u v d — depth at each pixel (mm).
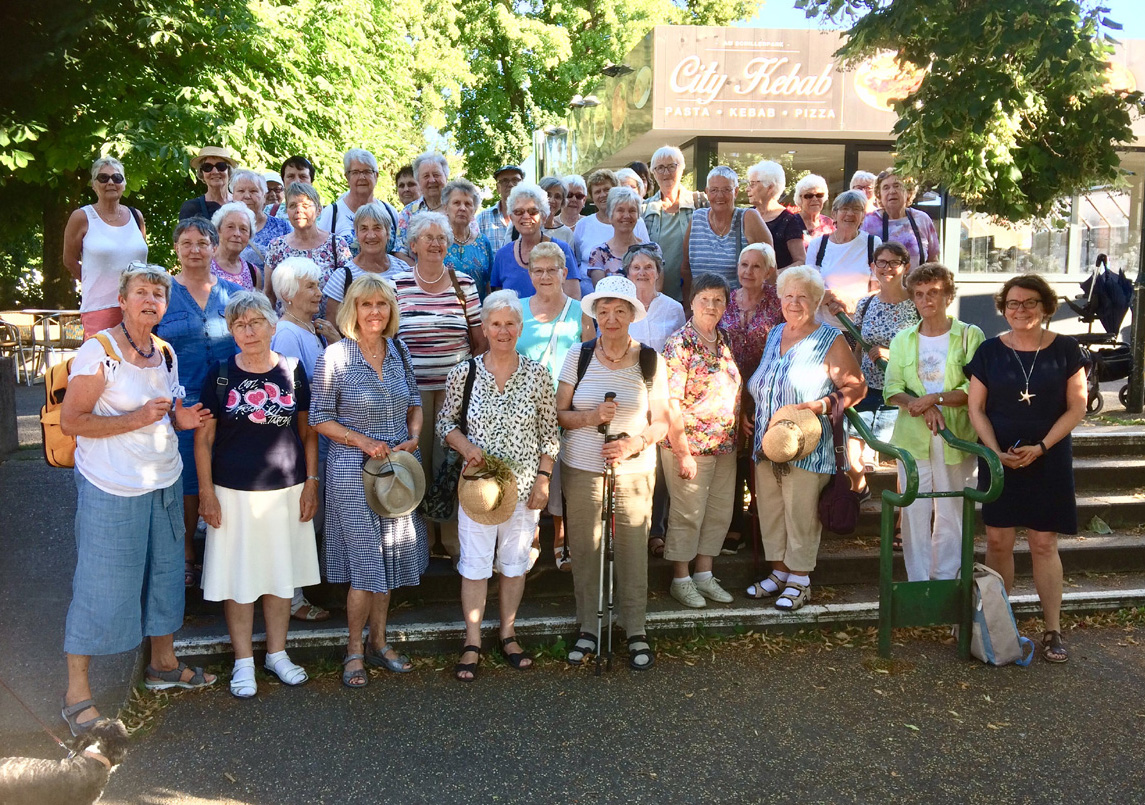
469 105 26859
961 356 5117
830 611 5215
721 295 5062
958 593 4879
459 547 5176
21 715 3992
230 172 6938
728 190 5941
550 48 25406
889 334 5758
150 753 3828
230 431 4297
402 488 4359
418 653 4855
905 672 4695
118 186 5730
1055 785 3658
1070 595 5473
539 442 4688
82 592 3893
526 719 4172
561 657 4840
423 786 3627
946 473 5148
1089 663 4816
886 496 4766
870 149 12133
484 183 27344
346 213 6484
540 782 3662
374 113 15938
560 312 5344
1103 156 4336
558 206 6879
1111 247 12969
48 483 6660
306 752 3857
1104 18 3996
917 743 3980
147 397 3994
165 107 10891
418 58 23547
